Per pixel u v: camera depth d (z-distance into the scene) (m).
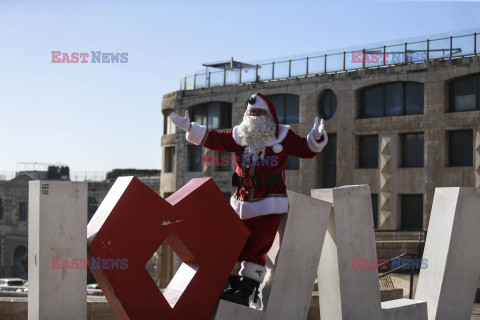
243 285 5.46
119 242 4.83
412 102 30.52
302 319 5.52
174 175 38.44
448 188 6.51
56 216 4.72
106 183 52.62
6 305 7.54
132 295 4.86
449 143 29.52
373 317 5.84
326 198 5.83
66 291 4.72
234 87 35.91
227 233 5.27
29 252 4.93
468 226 6.44
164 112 40.16
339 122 32.06
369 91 31.89
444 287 6.29
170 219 5.04
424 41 29.94
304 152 5.60
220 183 36.06
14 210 59.25
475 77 28.80
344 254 5.71
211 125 37.16
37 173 62.16
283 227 5.54
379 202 30.95
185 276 5.34
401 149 30.77
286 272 5.43
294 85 33.66
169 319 5.00
